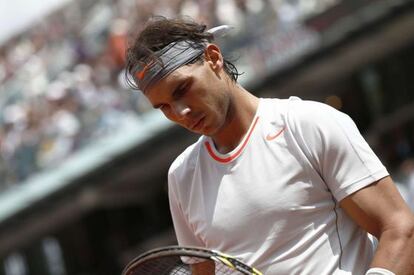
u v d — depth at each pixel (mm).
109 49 44656
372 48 36312
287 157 7758
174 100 7773
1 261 44344
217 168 8039
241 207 7875
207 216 8109
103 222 41656
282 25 36719
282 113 7863
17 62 55594
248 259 7914
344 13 35750
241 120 7984
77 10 54438
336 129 7629
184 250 7469
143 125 38906
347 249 7828
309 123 7688
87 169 39562
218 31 8078
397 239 7434
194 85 7715
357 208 7641
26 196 41000
